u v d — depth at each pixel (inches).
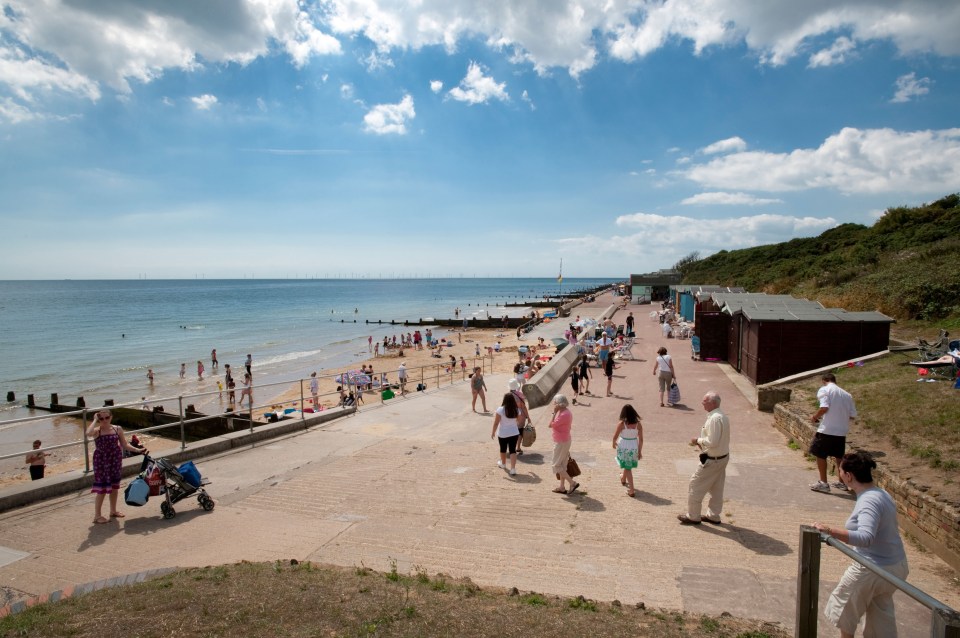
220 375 1424.7
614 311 1792.6
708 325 828.6
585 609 177.0
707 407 271.0
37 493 291.9
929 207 1589.6
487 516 282.8
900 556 140.5
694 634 157.4
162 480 270.4
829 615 149.8
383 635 150.6
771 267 2260.1
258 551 235.6
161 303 5059.1
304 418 495.5
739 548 239.5
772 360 619.2
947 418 315.0
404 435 468.1
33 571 214.4
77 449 760.3
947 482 247.4
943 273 860.0
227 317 3479.3
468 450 419.5
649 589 201.0
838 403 300.5
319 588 183.0
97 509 263.6
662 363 552.1
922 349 488.4
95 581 197.9
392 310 4244.6
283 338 2322.8
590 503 301.7
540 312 3284.9
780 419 436.5
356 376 922.7
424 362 1493.6
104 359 1699.1
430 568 220.8
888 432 323.6
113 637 147.0
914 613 179.2
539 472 362.0
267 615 160.6
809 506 288.7
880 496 143.0
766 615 179.9
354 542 247.9
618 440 317.1
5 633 150.0
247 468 366.9
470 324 2819.9
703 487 264.7
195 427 834.8
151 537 249.6
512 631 156.3
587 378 629.0
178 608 164.7
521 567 222.5
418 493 318.7
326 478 345.7
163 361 1656.0
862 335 597.6
